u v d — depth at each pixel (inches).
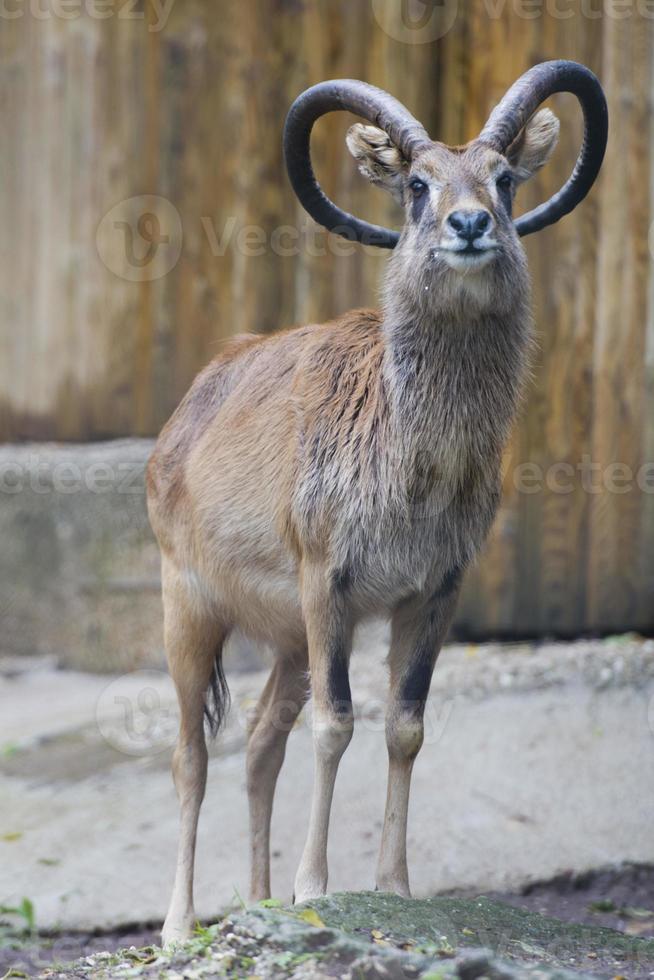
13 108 1392.7
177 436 801.6
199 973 537.3
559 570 1250.0
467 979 510.3
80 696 1290.6
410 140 658.2
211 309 1352.1
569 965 581.6
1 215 1406.3
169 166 1357.0
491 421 650.8
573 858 889.5
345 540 652.1
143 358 1382.9
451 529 655.1
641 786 960.3
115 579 1366.9
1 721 1214.9
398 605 676.1
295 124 717.3
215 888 885.8
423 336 637.9
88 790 1050.7
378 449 646.5
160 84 1352.1
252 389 745.0
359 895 626.2
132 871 917.8
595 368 1237.1
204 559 754.2
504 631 1252.5
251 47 1321.4
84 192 1385.3
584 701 1068.5
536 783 967.0
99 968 635.5
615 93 1217.4
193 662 776.9
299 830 936.3
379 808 958.4
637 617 1252.5
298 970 524.7
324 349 703.1
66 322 1401.3
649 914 830.5
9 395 1416.1
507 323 646.5
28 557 1374.3
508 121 660.1
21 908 859.4
